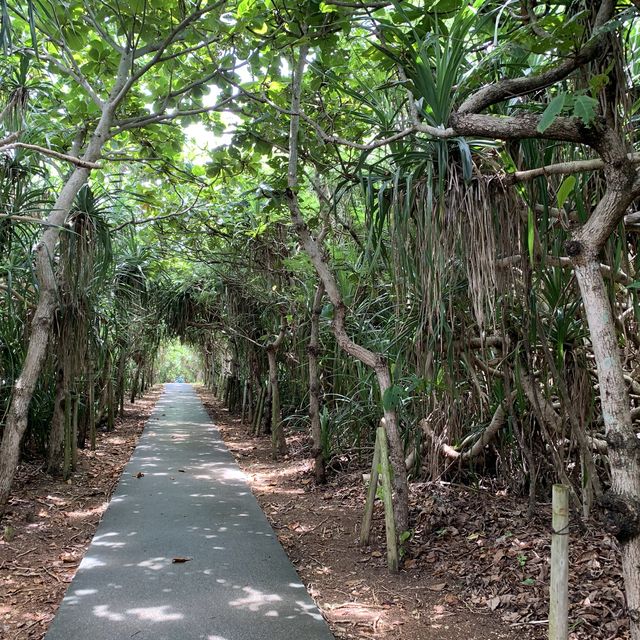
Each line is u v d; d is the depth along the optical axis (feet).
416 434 18.75
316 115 17.26
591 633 9.20
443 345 13.10
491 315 10.55
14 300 19.62
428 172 9.89
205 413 48.62
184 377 132.67
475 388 15.75
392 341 14.99
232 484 20.72
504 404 15.08
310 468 23.77
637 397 14.10
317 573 12.48
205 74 17.28
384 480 12.64
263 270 25.09
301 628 9.47
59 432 21.91
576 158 10.11
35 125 17.01
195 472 22.85
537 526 13.89
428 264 10.16
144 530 14.84
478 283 9.61
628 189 6.31
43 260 15.93
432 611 10.51
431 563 12.82
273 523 16.47
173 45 17.26
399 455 13.65
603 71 7.67
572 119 6.55
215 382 70.44
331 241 19.71
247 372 40.24
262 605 10.33
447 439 17.66
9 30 8.75
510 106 10.57
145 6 15.02
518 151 10.09
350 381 22.75
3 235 16.21
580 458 14.37
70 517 16.78
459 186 9.89
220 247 26.68
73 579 11.46
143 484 20.44
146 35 16.10
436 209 10.14
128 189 24.07
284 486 21.27
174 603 10.36
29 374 15.72
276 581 11.48
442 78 9.28
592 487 13.19
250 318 34.19
